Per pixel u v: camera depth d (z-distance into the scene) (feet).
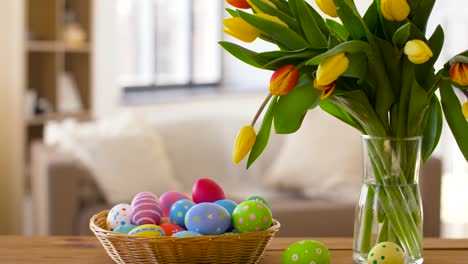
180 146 12.78
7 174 15.92
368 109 4.20
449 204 17.13
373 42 4.01
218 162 12.92
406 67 4.17
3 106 15.84
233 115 13.21
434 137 4.54
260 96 20.40
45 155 11.29
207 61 22.35
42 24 16.83
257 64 4.17
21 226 15.88
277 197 12.32
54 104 16.93
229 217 4.43
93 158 11.43
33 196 12.50
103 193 11.45
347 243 5.12
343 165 12.03
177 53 22.08
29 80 17.01
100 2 18.78
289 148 12.55
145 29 21.42
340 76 4.16
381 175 4.27
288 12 4.30
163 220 4.81
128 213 4.69
